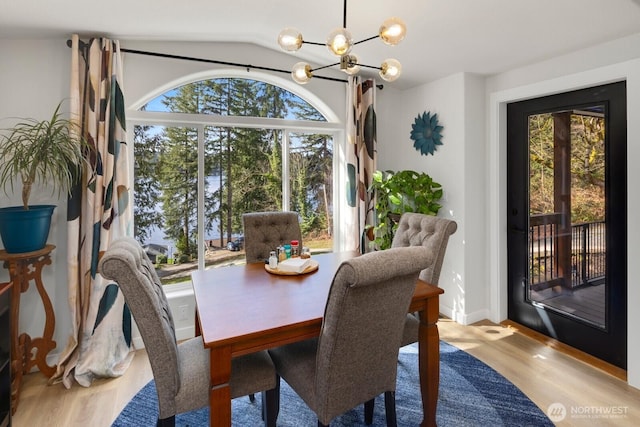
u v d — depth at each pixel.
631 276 2.24
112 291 2.52
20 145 2.28
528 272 3.06
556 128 2.78
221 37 2.90
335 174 3.70
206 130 3.16
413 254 1.39
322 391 1.41
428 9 2.24
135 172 2.93
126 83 2.75
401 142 3.79
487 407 2.06
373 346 1.46
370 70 3.37
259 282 2.00
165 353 1.41
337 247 3.74
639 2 1.93
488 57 2.76
